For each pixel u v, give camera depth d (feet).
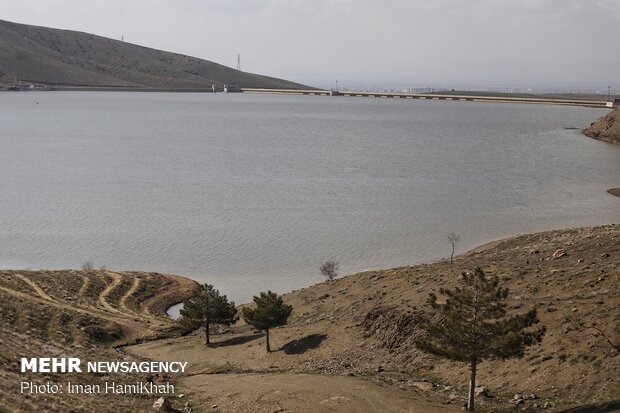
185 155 623.77
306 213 354.95
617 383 109.29
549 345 125.49
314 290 205.67
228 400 119.65
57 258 270.05
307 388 123.65
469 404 111.04
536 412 106.73
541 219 333.21
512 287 155.22
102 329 182.91
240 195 411.13
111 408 110.93
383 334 152.66
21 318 173.37
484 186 447.01
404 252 271.90
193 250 280.51
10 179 469.57
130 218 340.39
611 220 327.06
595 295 138.31
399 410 111.55
